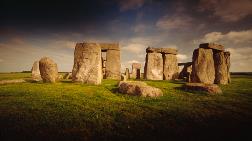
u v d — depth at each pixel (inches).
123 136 269.6
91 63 812.0
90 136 267.1
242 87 775.7
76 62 839.7
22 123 305.0
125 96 534.9
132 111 389.4
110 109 398.6
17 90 587.2
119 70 1224.2
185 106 437.1
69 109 387.9
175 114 371.6
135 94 544.4
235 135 277.1
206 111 398.9
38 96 502.3
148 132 285.6
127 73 1347.2
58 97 496.1
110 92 595.8
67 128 292.0
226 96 566.9
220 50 964.6
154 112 385.7
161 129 297.6
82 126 301.3
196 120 340.5
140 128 301.0
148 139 261.4
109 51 1235.2
